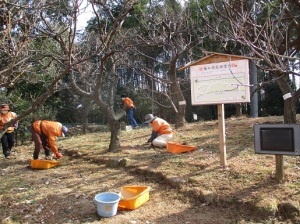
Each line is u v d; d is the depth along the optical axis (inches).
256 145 188.5
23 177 272.8
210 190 196.1
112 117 335.9
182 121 454.0
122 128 585.3
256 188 188.9
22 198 219.5
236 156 255.9
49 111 615.2
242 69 212.7
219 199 185.9
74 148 374.9
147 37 507.2
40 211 195.3
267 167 218.5
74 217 183.3
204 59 225.5
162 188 219.6
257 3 238.1
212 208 183.2
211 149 291.1
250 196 180.2
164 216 178.1
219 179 209.6
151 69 597.0
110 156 307.6
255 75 458.3
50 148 346.9
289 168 212.8
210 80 224.8
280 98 708.0
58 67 421.4
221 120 231.5
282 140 181.3
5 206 206.7
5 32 162.7
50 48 356.8
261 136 186.9
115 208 180.2
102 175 262.8
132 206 186.9
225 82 219.3
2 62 223.9
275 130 182.7
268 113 716.7
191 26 470.6
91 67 432.1
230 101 218.4
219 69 221.0
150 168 251.9
